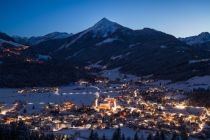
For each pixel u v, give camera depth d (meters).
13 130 136.12
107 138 146.88
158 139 143.88
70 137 142.12
